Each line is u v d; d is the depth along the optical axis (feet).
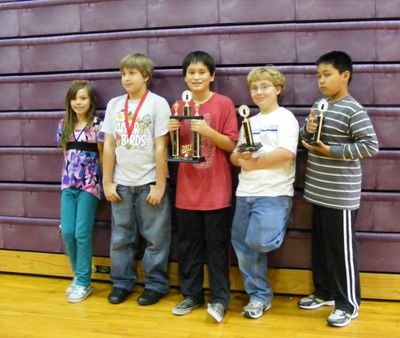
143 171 7.85
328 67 6.88
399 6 7.45
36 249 9.23
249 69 7.89
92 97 8.31
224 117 7.53
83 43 8.61
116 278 8.21
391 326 6.99
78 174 8.18
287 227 8.05
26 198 9.15
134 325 7.15
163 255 8.06
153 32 8.23
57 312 7.64
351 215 6.98
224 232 7.57
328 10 7.63
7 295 8.38
